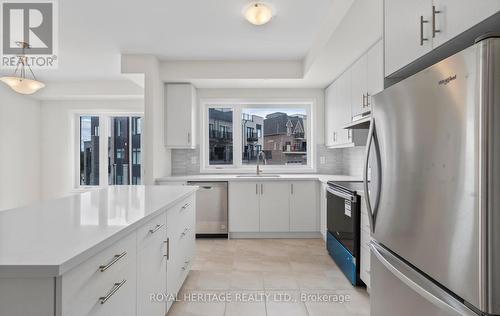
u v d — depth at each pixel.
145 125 3.83
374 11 2.07
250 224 4.13
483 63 0.82
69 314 0.93
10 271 0.86
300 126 4.93
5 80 3.36
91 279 1.06
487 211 0.81
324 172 4.72
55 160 5.46
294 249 3.66
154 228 1.73
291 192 4.12
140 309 1.52
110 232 1.19
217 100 4.72
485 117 0.82
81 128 5.61
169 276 2.03
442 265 0.99
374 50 2.73
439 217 1.00
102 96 5.16
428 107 1.06
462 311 0.89
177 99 4.29
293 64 4.07
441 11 1.09
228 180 4.12
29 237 1.12
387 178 1.38
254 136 4.93
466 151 0.88
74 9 2.64
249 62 4.06
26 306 0.89
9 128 4.80
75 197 2.16
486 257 0.81
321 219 4.02
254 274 2.90
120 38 3.29
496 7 0.84
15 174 4.93
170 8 2.64
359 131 3.35
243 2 2.54
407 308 1.27
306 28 3.04
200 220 4.14
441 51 1.17
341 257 2.93
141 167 5.65
